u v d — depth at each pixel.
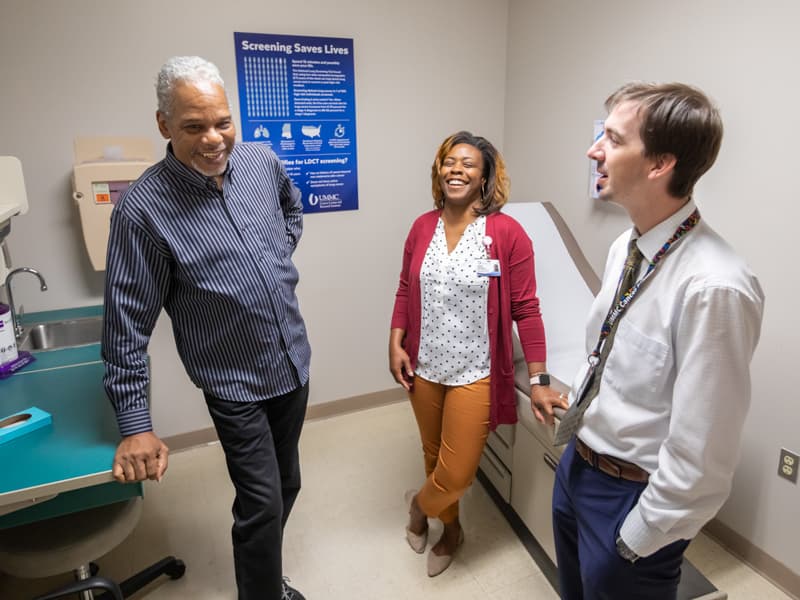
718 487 0.93
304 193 2.71
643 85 0.96
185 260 1.37
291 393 1.66
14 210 1.73
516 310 1.75
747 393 0.90
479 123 3.01
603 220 2.43
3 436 1.35
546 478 1.79
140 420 1.35
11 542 1.41
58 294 2.40
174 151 1.32
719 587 1.81
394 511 2.26
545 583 1.88
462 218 1.75
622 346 1.03
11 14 2.11
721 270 0.88
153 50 2.31
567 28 2.49
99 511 1.52
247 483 1.57
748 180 1.76
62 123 2.25
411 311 1.82
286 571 1.95
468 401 1.74
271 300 1.51
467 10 2.82
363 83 2.70
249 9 2.42
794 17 1.57
